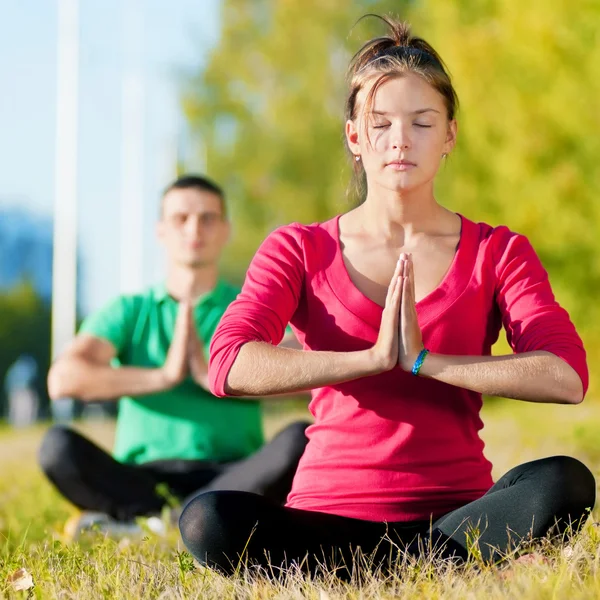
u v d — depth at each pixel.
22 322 82.31
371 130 6.35
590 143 26.92
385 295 6.38
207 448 10.43
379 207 6.48
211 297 10.95
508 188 28.52
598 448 14.52
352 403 6.25
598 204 27.25
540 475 5.81
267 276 6.48
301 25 53.75
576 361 6.03
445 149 6.61
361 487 6.20
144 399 10.55
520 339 6.25
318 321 6.45
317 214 52.41
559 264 28.39
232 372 6.06
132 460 10.56
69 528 9.67
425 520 6.18
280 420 27.47
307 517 6.07
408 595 5.35
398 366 6.16
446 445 6.23
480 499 5.92
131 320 10.96
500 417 25.02
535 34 26.89
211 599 5.57
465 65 28.58
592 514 7.19
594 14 26.23
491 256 6.48
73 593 5.85
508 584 5.32
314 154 52.50
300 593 5.48
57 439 9.90
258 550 5.91
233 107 55.94
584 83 26.55
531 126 27.34
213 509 5.88
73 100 49.81
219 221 11.01
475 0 30.23
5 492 14.05
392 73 6.30
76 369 10.35
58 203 50.31
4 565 6.86
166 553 7.68
